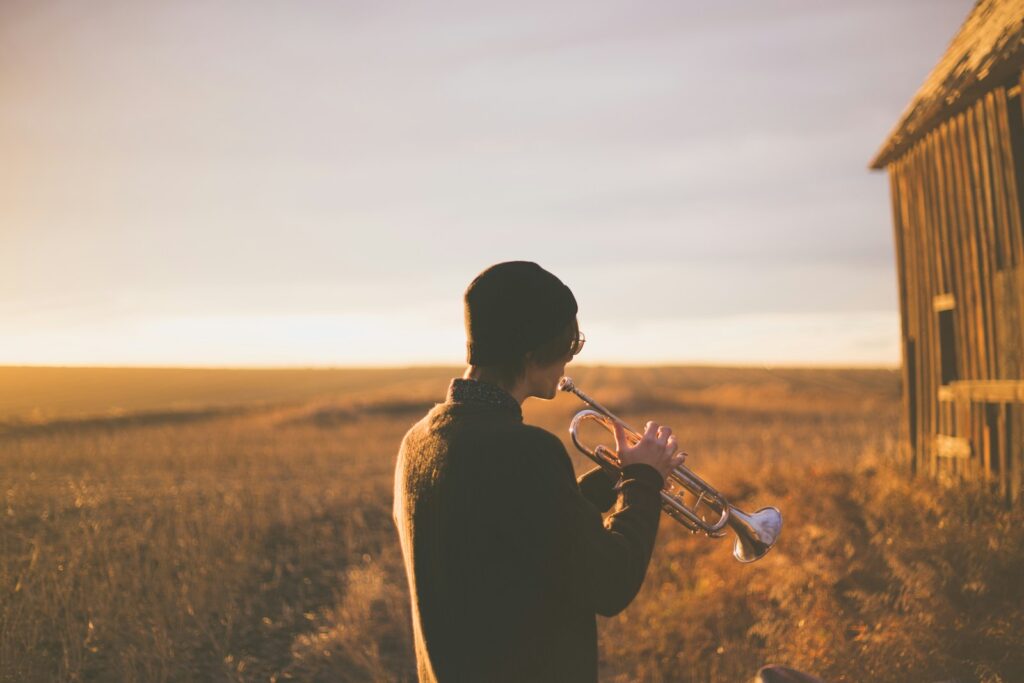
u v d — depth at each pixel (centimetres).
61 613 545
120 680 456
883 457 864
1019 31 595
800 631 437
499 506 153
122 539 738
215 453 1591
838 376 8988
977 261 723
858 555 540
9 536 731
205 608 581
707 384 7962
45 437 2047
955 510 606
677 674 472
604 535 157
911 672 369
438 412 176
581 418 196
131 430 2422
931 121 787
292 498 1017
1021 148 645
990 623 386
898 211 927
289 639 545
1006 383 660
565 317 176
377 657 495
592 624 167
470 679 155
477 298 174
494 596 154
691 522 222
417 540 166
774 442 1725
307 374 9550
